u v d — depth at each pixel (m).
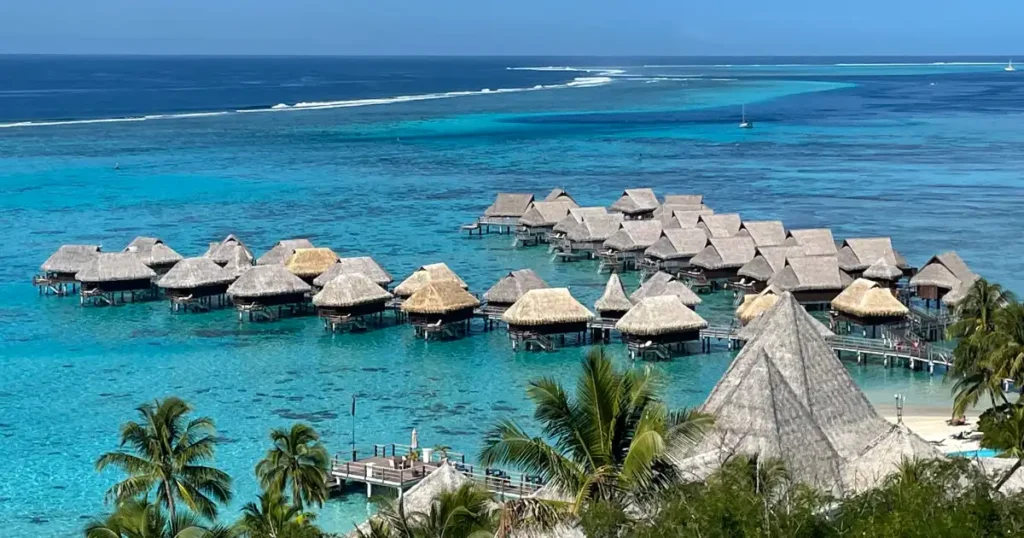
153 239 75.38
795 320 36.53
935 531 21.45
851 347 56.16
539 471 23.59
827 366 36.06
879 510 23.34
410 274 77.31
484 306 65.31
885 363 55.62
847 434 34.59
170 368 55.66
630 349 57.97
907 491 23.77
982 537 21.98
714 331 59.31
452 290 62.47
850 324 62.56
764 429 31.55
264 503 30.22
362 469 39.53
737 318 61.56
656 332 56.38
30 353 58.19
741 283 70.31
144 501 28.66
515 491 37.25
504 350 59.47
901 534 21.53
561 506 23.23
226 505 34.94
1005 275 75.19
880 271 67.69
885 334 58.69
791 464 30.95
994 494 24.28
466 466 39.50
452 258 84.12
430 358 57.81
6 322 64.56
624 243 79.94
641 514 22.88
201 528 27.53
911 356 54.94
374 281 68.06
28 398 50.59
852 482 31.14
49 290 72.19
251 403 50.03
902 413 47.38
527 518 23.48
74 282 71.19
